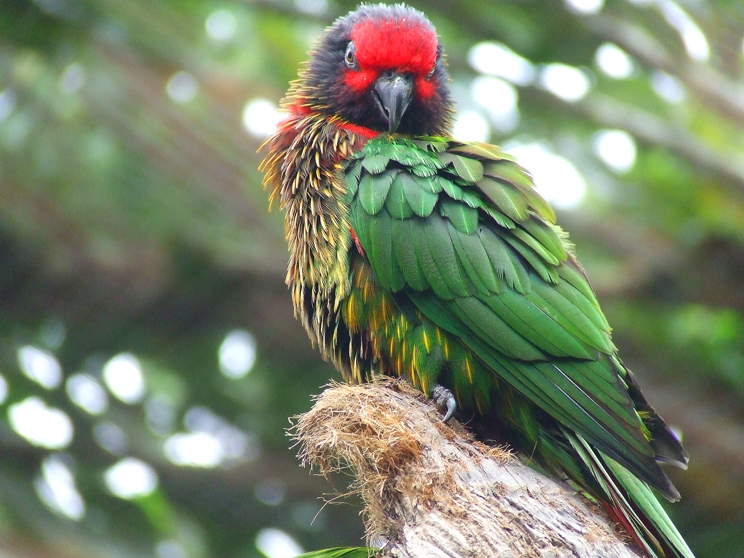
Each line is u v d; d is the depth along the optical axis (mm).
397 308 6812
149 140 14766
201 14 14328
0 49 13422
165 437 16922
